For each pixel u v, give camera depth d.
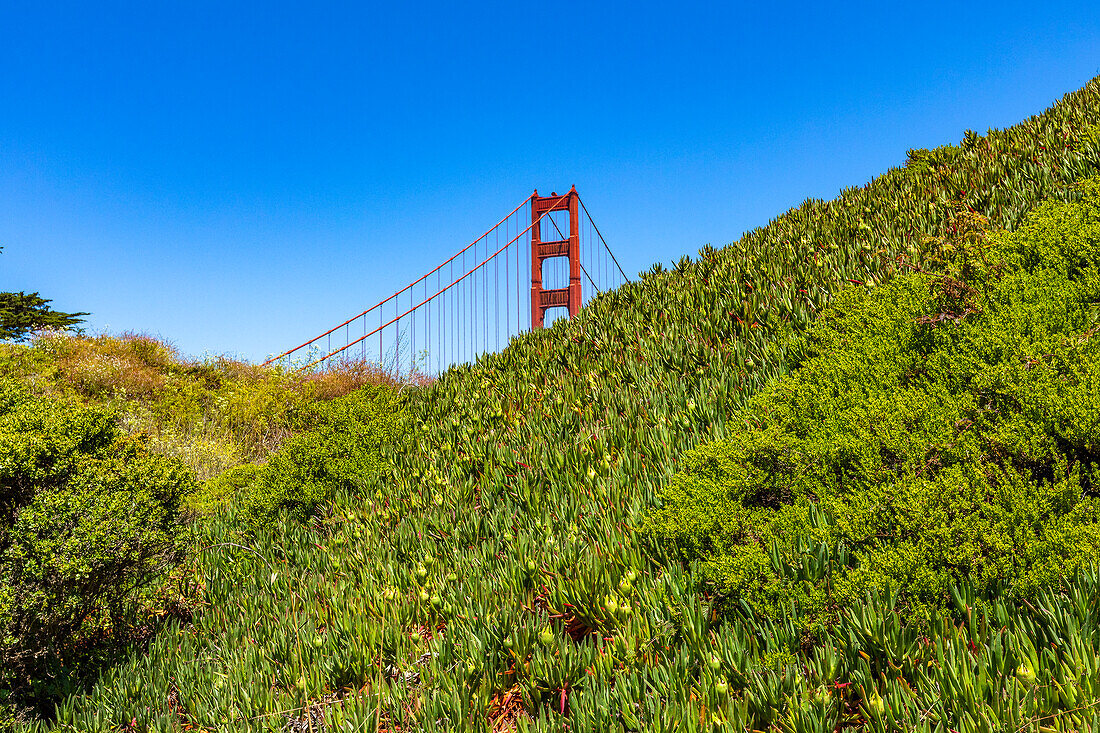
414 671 3.34
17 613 3.49
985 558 2.40
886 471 2.81
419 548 4.63
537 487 4.87
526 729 2.63
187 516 5.08
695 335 6.51
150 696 3.53
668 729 2.36
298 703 3.25
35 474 3.80
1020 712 1.93
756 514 3.07
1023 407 2.74
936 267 4.88
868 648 2.44
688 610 2.93
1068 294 3.30
